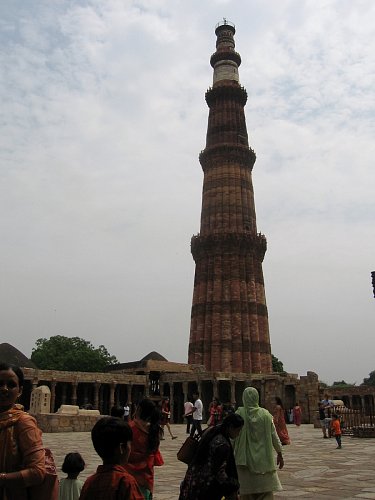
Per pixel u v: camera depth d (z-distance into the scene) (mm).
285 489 13188
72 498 7891
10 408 5523
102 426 5406
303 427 44562
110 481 5164
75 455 8203
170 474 16250
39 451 5238
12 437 5227
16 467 5168
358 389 71938
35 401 39750
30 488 5195
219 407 22656
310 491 12867
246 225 74250
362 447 24625
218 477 6602
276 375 58062
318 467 17438
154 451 8258
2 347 63812
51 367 88562
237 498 7020
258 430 9141
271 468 8984
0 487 4918
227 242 72062
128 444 5461
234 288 69875
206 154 78812
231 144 77812
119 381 58250
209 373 56312
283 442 13906
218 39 87875
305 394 53312
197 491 6617
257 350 68125
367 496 12156
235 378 57344
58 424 35969
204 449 6844
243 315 69000
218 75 84375
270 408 55938
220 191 75688
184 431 37938
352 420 34469
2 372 5512
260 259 74438
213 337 67875
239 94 82000
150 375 62500
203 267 72625
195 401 27859
